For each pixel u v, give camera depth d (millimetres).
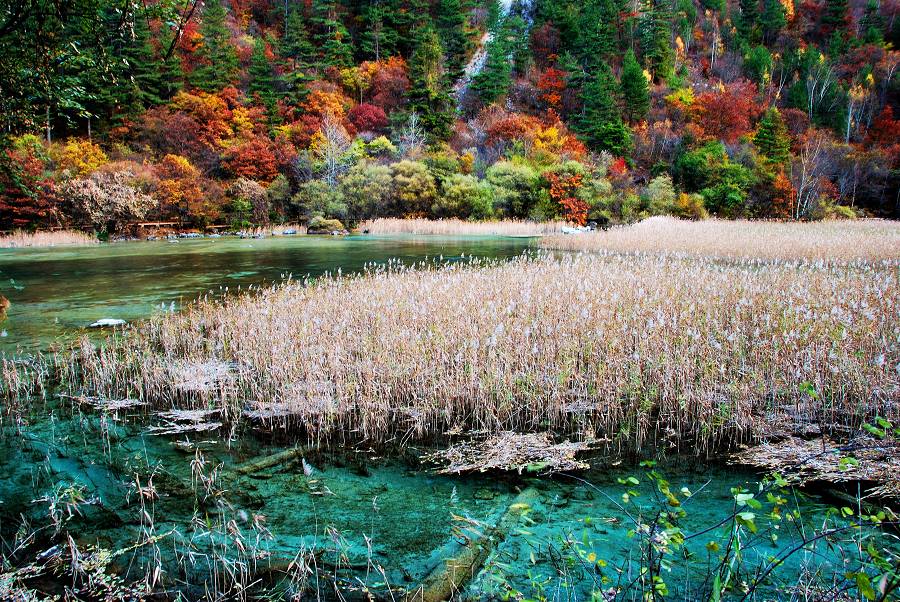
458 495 4293
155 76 48281
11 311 11602
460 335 7488
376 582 3191
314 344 7477
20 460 4867
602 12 82500
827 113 74625
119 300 12914
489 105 67250
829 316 7598
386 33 74250
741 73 86500
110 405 6250
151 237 33656
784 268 14961
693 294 9586
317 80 63219
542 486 4430
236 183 40094
